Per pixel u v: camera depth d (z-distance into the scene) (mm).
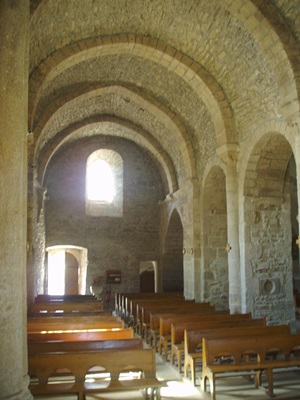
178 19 9578
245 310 10375
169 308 11156
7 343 3621
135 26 9984
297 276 15922
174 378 7504
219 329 7496
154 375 5527
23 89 4016
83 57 10359
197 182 13930
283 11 8141
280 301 10633
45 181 18391
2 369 3566
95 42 9992
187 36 10117
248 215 10617
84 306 12320
